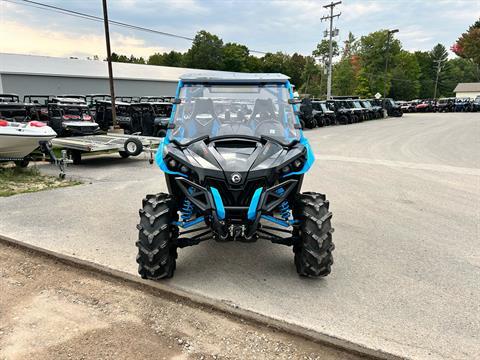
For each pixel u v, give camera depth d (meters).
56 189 7.94
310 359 2.86
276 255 4.56
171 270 3.84
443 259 4.57
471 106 47.34
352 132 21.55
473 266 4.38
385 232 5.50
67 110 16.91
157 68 44.34
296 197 3.93
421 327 3.16
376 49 73.56
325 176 9.51
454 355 2.82
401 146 15.47
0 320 3.28
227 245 4.84
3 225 5.51
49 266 4.34
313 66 84.38
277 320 3.19
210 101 4.29
